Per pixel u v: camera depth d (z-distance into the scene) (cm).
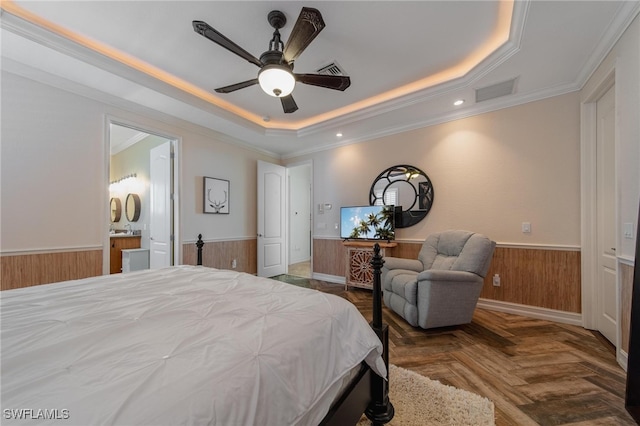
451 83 276
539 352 212
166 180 366
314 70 264
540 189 286
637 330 147
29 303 119
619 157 192
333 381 92
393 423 137
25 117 231
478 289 256
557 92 274
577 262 266
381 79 284
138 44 226
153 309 111
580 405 151
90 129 270
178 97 294
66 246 253
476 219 325
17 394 57
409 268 313
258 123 406
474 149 327
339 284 446
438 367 191
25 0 179
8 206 223
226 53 239
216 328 94
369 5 184
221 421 58
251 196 473
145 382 62
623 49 187
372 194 415
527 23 187
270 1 182
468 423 136
